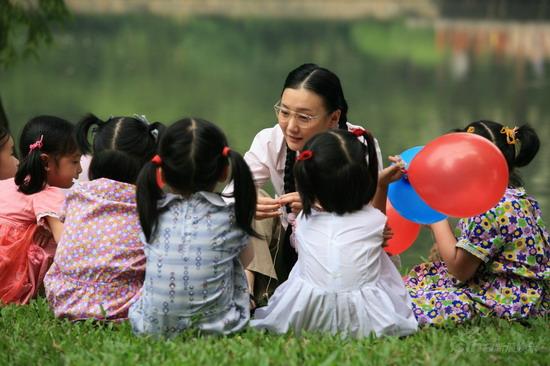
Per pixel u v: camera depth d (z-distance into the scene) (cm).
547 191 1930
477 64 5228
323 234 830
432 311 905
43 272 1008
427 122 3059
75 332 858
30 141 1005
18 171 995
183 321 820
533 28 7575
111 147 915
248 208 812
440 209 839
